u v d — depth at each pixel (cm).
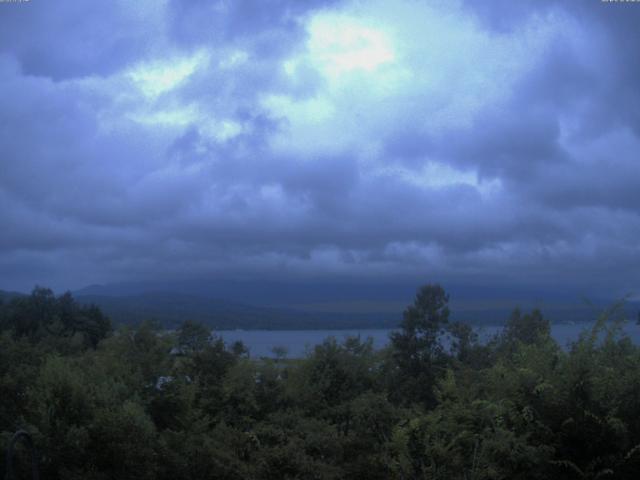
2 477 604
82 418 659
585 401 602
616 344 677
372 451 675
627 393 614
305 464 625
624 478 595
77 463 624
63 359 784
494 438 611
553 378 623
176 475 648
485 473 603
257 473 631
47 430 636
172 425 765
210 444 677
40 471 620
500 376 664
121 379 764
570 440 606
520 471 599
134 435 638
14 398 732
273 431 686
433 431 652
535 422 614
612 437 592
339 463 664
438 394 697
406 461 636
